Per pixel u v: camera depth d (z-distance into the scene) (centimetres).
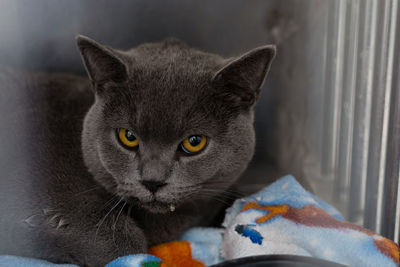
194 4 50
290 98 48
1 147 38
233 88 36
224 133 37
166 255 38
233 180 39
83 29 47
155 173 34
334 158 45
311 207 38
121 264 34
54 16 44
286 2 47
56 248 36
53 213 36
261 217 37
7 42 41
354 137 41
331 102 44
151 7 49
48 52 44
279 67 48
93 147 37
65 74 46
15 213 36
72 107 42
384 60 37
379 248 35
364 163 40
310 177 46
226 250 37
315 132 46
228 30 51
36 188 37
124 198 37
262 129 48
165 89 35
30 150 38
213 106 36
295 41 47
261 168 46
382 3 37
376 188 39
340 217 40
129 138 36
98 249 36
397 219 38
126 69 36
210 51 50
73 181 38
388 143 37
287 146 48
